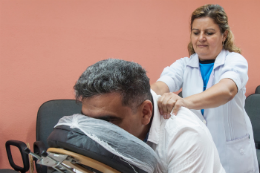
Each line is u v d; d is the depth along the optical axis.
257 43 2.32
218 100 0.95
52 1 1.83
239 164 1.16
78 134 0.47
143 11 2.04
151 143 0.67
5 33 1.76
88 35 1.92
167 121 0.67
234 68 1.07
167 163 0.64
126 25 2.00
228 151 1.14
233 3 2.22
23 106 1.83
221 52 1.20
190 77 1.27
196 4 2.16
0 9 1.74
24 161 1.39
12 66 1.79
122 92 0.49
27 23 1.79
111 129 0.49
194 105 0.90
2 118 1.79
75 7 1.88
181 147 0.60
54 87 1.88
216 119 1.15
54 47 1.86
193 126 0.61
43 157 0.45
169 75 1.26
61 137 0.48
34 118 1.86
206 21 1.11
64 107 1.69
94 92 0.49
